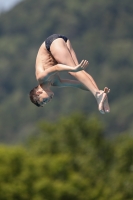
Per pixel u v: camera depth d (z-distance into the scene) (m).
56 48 36.31
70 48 36.94
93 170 101.62
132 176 96.12
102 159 110.69
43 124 115.38
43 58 36.84
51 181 82.94
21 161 83.62
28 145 116.50
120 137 113.25
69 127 114.19
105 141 113.19
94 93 35.47
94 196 85.81
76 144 112.81
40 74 36.00
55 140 113.44
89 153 109.81
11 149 85.25
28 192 81.62
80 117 116.25
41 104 36.59
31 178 82.62
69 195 83.31
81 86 37.25
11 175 82.50
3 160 83.25
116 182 95.81
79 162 102.50
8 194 80.19
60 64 35.38
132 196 94.06
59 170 86.56
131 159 102.31
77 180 85.19
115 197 89.25
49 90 36.53
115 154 106.62
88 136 114.75
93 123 115.38
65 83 37.09
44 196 81.56
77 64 36.62
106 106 35.41
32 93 36.69
